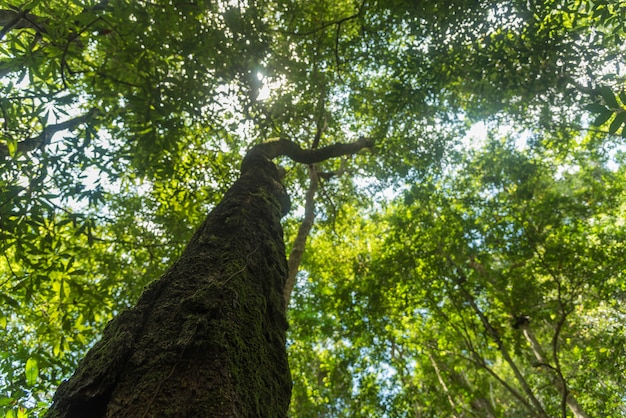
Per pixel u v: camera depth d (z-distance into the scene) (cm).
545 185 1073
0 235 333
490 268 977
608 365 820
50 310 441
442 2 486
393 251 1009
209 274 189
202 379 126
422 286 955
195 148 633
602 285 798
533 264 884
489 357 1212
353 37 741
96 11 326
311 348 1303
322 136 1005
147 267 673
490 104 718
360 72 887
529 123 791
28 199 334
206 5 447
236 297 174
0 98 321
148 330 151
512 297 880
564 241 856
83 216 378
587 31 477
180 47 393
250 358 151
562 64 511
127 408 115
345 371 1205
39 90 332
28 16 349
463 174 1106
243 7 489
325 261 1275
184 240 668
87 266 640
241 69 510
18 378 294
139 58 357
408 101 626
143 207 720
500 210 1002
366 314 1060
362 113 959
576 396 906
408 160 924
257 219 269
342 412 1259
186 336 141
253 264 217
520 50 502
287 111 711
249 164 383
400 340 1172
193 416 112
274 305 210
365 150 1007
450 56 561
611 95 215
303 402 1155
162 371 128
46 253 371
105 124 427
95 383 128
